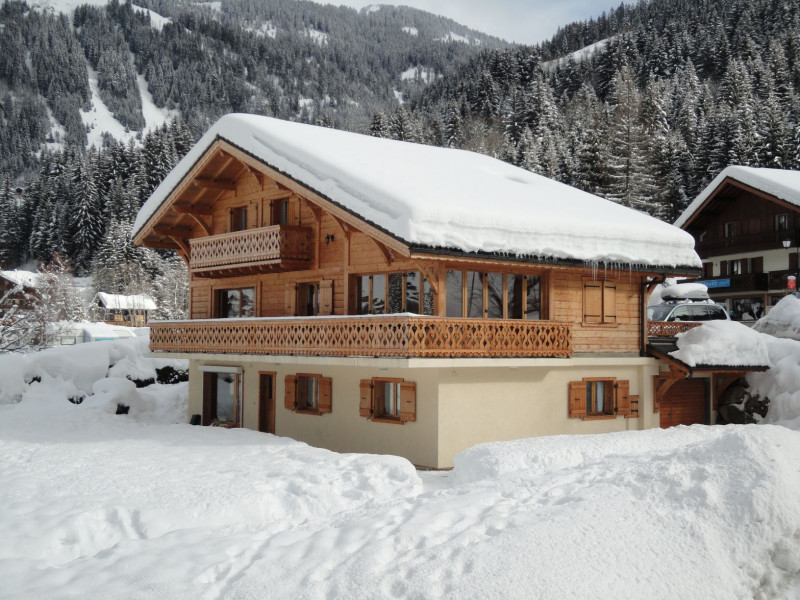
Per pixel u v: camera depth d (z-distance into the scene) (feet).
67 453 58.90
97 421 81.05
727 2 477.36
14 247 364.99
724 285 150.30
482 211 58.90
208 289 86.74
